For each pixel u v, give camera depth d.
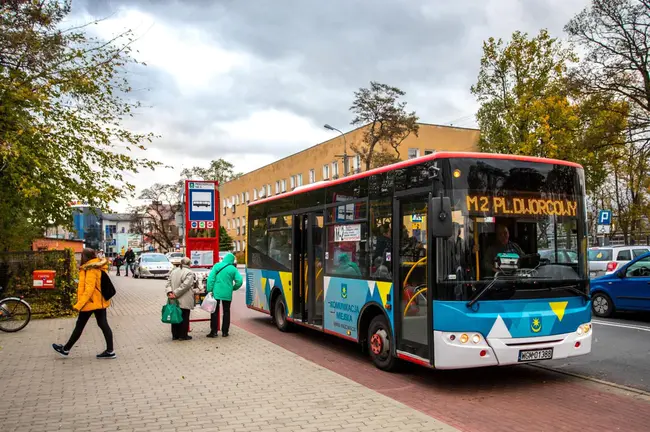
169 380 7.39
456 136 50.22
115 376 7.68
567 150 29.80
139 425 5.46
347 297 9.24
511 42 36.00
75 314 14.84
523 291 6.91
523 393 6.98
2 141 11.03
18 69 11.29
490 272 6.84
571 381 7.59
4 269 14.51
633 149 24.36
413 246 7.45
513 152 34.16
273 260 12.76
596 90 23.67
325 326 10.08
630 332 11.54
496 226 6.96
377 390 7.17
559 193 7.42
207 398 6.45
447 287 6.75
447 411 6.21
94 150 14.60
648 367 8.34
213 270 11.30
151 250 88.94
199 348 9.91
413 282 7.44
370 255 8.56
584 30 23.14
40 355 9.33
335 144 54.06
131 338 11.16
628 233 36.16
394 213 7.89
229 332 11.98
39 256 14.72
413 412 5.82
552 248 7.25
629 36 22.28
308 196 10.94
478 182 6.98
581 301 7.34
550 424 5.73
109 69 12.79
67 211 16.81
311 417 5.66
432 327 6.90
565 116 30.84
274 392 6.69
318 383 7.13
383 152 43.94
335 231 9.77
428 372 8.19
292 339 11.41
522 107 33.56
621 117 23.52
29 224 19.59
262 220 13.57
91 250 9.23
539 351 6.90
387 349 8.14
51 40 11.31
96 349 9.88
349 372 8.24
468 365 6.62
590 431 5.50
